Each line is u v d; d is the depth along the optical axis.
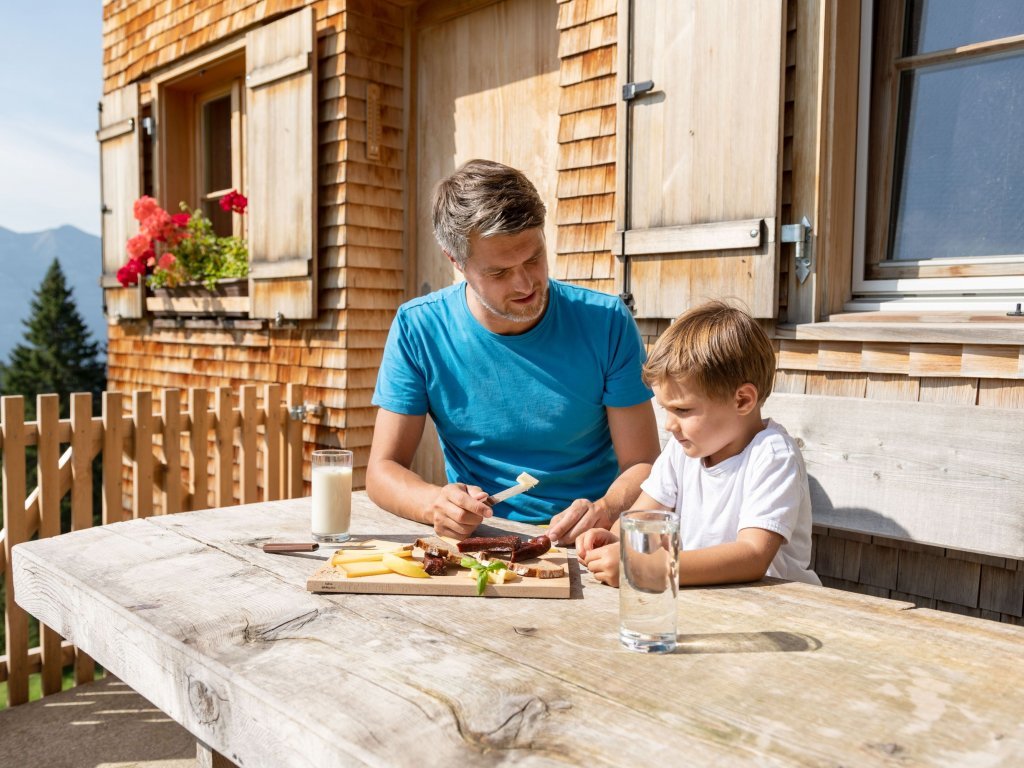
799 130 2.58
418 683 0.95
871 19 2.55
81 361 30.47
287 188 4.36
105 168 6.01
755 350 1.53
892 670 0.98
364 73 4.12
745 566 1.35
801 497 1.50
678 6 2.81
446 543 1.56
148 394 3.48
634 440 1.99
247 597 1.27
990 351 2.19
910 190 2.55
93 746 2.75
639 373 1.97
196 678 1.04
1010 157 2.35
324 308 4.29
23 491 3.12
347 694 0.92
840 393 2.51
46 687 3.19
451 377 2.02
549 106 3.63
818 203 2.54
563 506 1.99
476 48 3.93
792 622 1.15
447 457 2.13
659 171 2.90
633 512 1.11
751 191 2.63
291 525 1.75
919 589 2.45
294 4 4.36
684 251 2.82
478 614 1.20
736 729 0.82
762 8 2.57
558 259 3.40
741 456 1.57
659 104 2.88
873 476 2.32
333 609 1.22
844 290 2.62
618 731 0.82
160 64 5.46
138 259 5.31
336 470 1.59
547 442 2.00
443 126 4.12
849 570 2.61
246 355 4.89
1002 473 2.09
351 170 4.11
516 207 1.72
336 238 4.18
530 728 0.83
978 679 0.95
